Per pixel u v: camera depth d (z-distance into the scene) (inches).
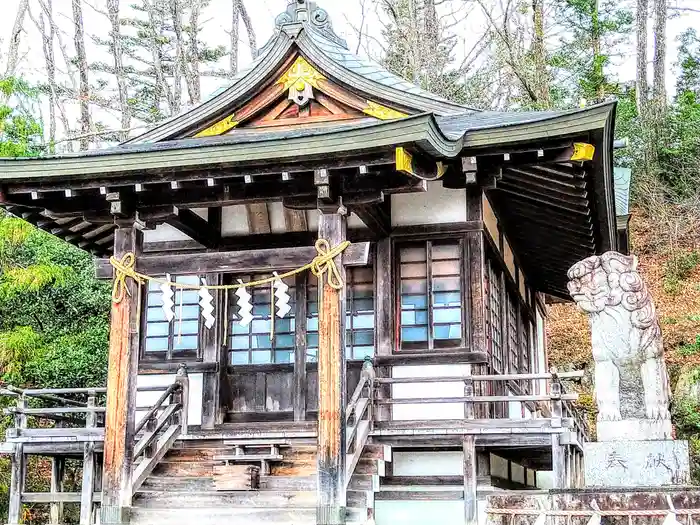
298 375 414.9
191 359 427.8
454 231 399.2
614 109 323.3
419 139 303.0
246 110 418.0
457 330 394.3
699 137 1088.8
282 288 337.4
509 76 1202.0
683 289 954.7
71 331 751.7
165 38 1456.7
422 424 375.9
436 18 1212.5
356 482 343.6
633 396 270.4
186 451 384.5
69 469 697.0
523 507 236.5
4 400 671.1
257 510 323.9
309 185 343.0
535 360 655.1
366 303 413.7
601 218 446.3
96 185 349.1
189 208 363.9
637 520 221.9
